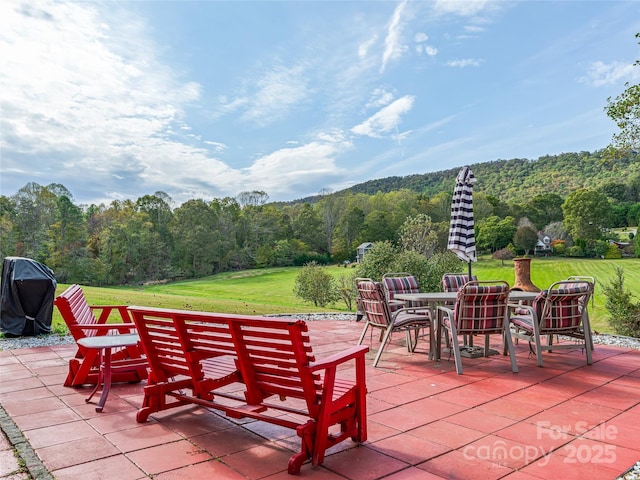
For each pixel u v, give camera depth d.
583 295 5.18
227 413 3.04
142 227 49.88
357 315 9.36
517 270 9.93
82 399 4.06
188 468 2.58
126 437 3.09
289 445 2.93
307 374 2.56
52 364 5.63
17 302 7.66
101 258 45.50
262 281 47.53
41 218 40.41
